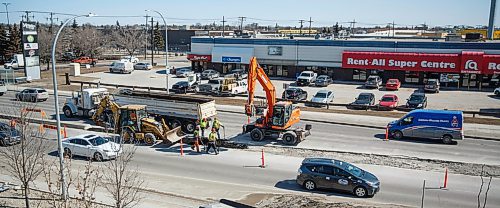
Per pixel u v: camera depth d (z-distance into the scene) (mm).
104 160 24422
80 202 15984
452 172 23109
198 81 58875
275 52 67312
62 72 74312
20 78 60375
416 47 59156
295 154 26516
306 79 59031
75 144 25000
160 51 135000
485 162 24938
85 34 107062
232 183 21406
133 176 22000
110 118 30734
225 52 70125
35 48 62594
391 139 30359
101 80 63844
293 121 30078
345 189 19766
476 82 57000
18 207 16547
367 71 62344
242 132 32406
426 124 29453
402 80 60594
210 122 35094
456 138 28875
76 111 36938
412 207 18375
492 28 80125
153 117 32438
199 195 19625
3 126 26828
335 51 63656
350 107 43250
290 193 20016
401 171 23234
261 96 50312
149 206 17906
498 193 20094
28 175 17391
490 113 38312
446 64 56781
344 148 27859
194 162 24906
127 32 134750
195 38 72938
